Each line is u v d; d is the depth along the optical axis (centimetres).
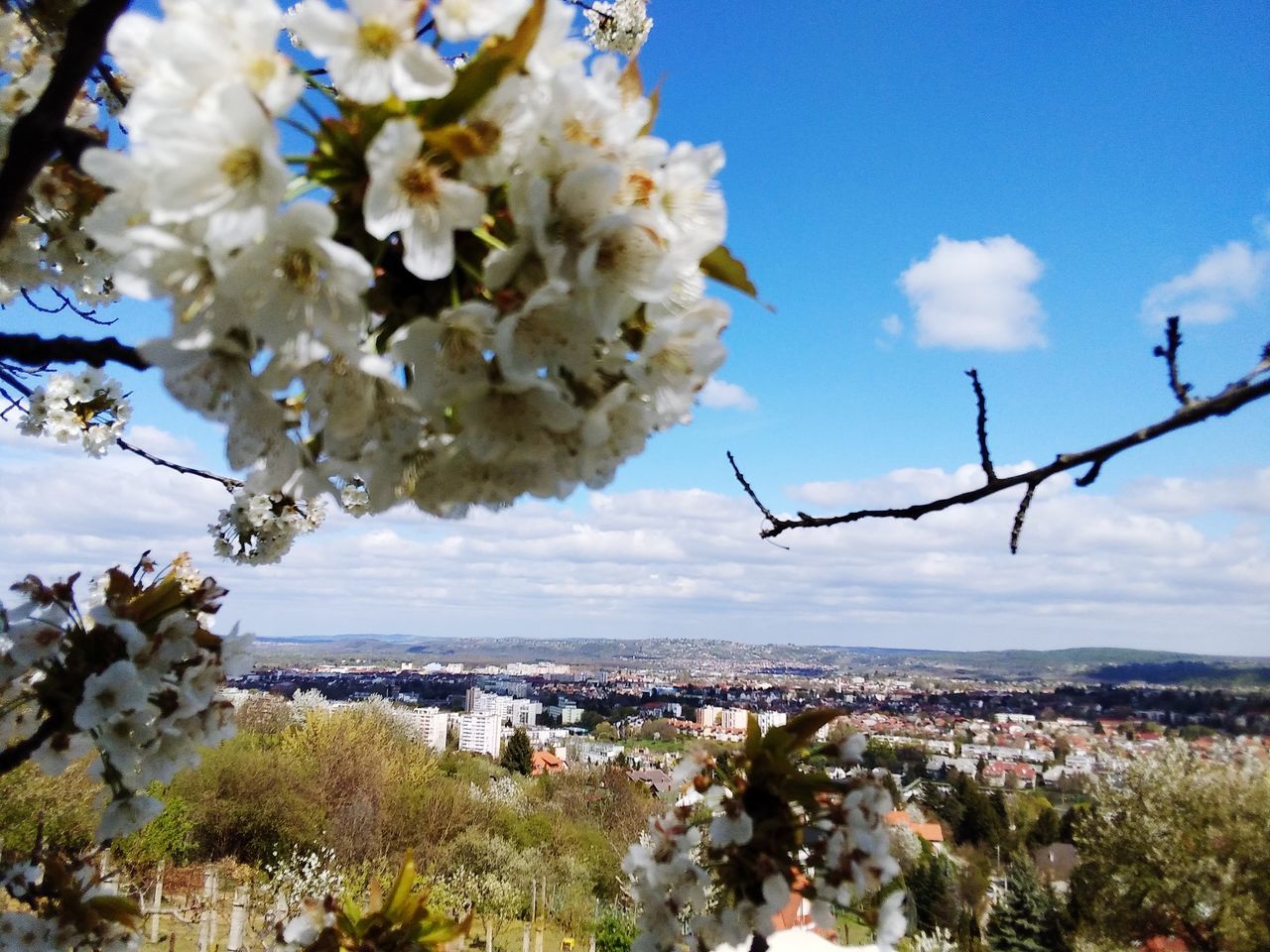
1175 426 166
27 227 250
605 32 683
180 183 85
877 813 212
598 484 113
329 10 91
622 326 107
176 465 378
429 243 92
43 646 206
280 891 1502
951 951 1167
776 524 228
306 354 90
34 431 479
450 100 94
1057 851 2362
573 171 95
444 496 111
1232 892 1603
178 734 221
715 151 111
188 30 90
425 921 278
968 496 194
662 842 234
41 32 246
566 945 1614
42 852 293
